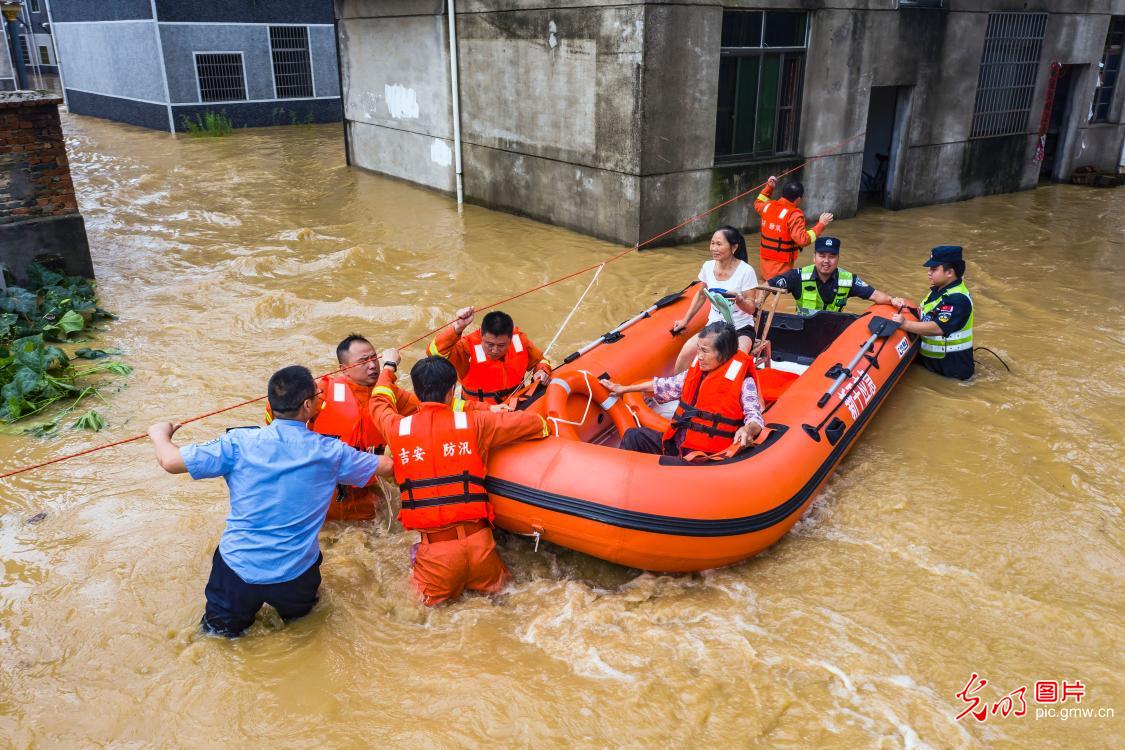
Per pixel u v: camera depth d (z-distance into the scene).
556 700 3.15
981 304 7.71
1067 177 14.21
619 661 3.36
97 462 4.95
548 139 10.32
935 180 12.14
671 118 9.11
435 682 3.25
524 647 3.46
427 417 3.58
